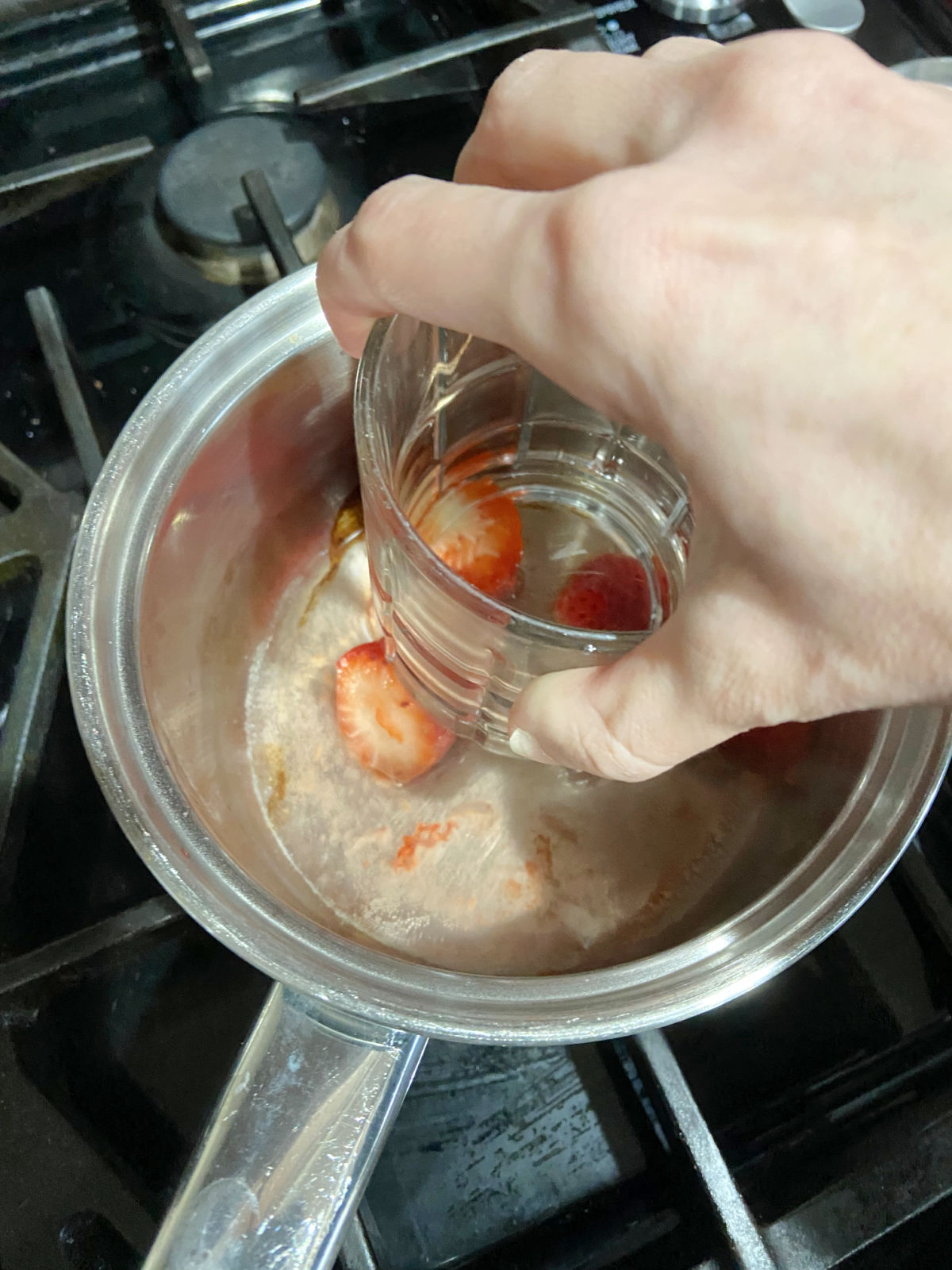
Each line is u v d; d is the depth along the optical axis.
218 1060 0.20
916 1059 0.20
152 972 0.20
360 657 0.22
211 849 0.16
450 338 0.20
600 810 0.21
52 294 0.26
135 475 0.19
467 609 0.17
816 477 0.12
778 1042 0.21
